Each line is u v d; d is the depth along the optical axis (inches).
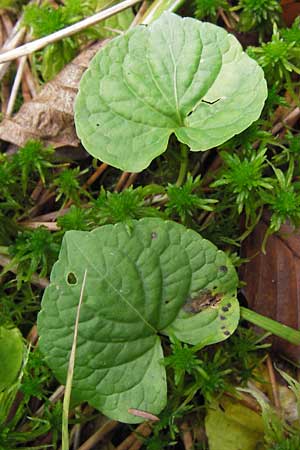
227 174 10.7
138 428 10.6
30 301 11.0
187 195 10.7
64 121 11.4
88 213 10.9
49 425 10.3
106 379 10.1
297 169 11.1
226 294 10.4
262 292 10.8
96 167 11.4
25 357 10.4
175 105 10.6
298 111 11.3
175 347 10.3
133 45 10.7
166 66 10.7
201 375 10.4
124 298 10.2
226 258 10.4
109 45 10.7
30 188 11.5
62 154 11.5
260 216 10.9
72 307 10.1
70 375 9.9
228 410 10.6
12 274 11.2
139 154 10.4
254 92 10.3
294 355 10.6
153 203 11.2
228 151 11.0
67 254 10.1
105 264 10.2
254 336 10.7
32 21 11.8
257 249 10.9
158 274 10.3
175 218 11.0
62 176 11.1
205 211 11.2
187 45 10.6
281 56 10.9
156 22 10.7
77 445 10.6
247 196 10.6
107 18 11.4
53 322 10.0
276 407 10.6
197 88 10.6
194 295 10.4
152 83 10.6
